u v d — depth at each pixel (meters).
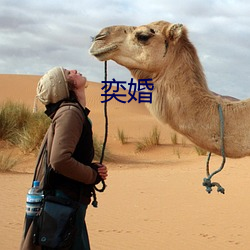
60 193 4.44
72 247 4.48
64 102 4.52
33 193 4.46
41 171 4.56
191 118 5.34
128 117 36.97
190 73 5.49
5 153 18.44
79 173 4.35
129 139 26.95
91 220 9.46
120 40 5.73
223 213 9.98
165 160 20.52
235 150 5.30
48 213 4.38
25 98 46.88
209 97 5.41
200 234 8.55
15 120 20.25
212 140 5.32
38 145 18.56
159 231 8.74
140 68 5.66
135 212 10.11
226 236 8.43
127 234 8.56
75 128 4.38
